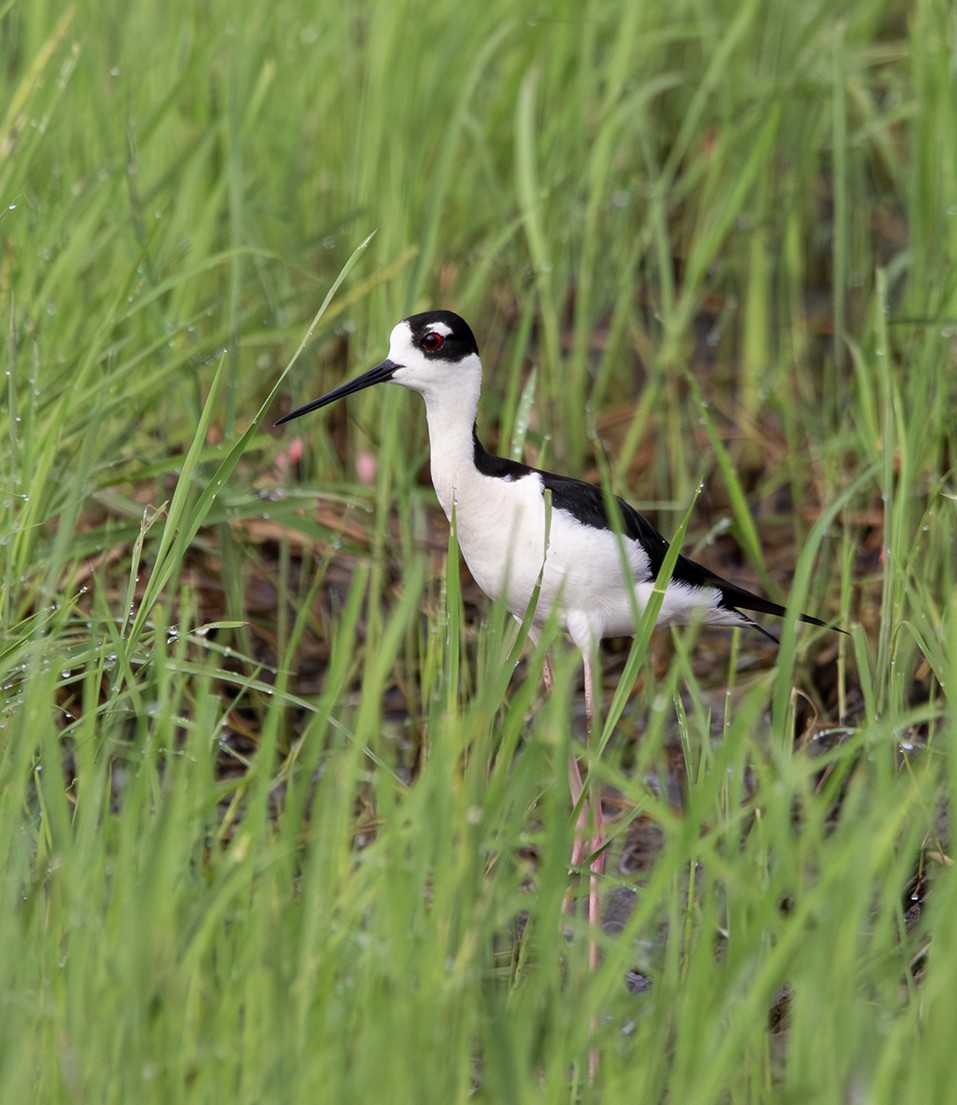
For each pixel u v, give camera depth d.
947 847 8.17
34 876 6.74
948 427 10.82
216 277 12.39
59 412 8.66
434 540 12.23
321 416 12.22
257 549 11.99
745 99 15.16
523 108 12.21
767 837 6.75
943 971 5.50
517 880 6.33
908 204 14.18
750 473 13.52
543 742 6.26
